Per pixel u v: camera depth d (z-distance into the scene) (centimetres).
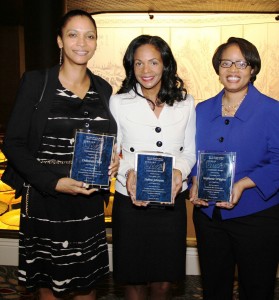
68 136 208
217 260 230
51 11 572
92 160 203
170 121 228
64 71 211
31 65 584
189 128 233
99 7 734
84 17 206
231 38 221
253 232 217
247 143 216
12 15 989
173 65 228
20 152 201
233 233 221
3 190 446
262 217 217
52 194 200
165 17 787
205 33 783
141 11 761
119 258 234
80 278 218
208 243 230
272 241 218
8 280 319
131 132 228
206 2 688
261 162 218
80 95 212
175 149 228
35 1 570
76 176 202
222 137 222
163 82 229
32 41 579
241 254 222
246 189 215
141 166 216
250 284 223
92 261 221
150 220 232
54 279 211
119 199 235
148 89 229
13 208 416
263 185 212
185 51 793
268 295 224
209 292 236
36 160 203
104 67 808
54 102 205
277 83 773
